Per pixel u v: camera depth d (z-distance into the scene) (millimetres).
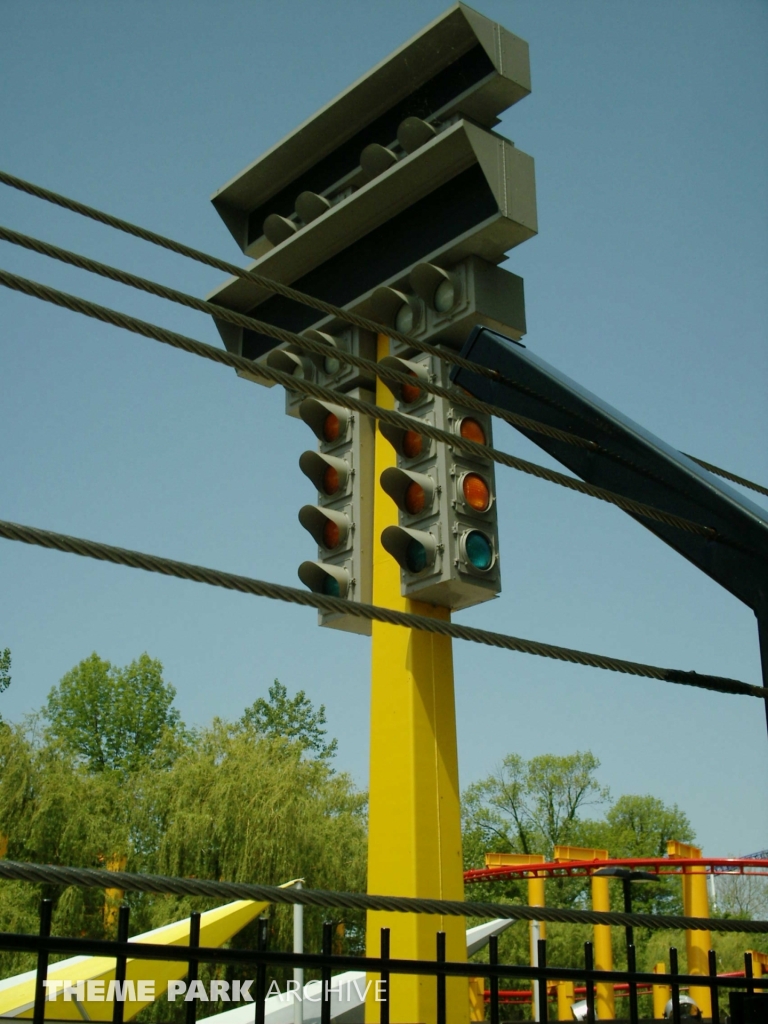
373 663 7699
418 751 7223
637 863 24625
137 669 44219
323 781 28391
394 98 8664
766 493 7922
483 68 7965
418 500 7383
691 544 4918
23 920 20938
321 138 9117
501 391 5871
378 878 7164
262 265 8961
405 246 8219
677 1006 3643
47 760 23922
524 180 7773
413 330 7953
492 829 54156
